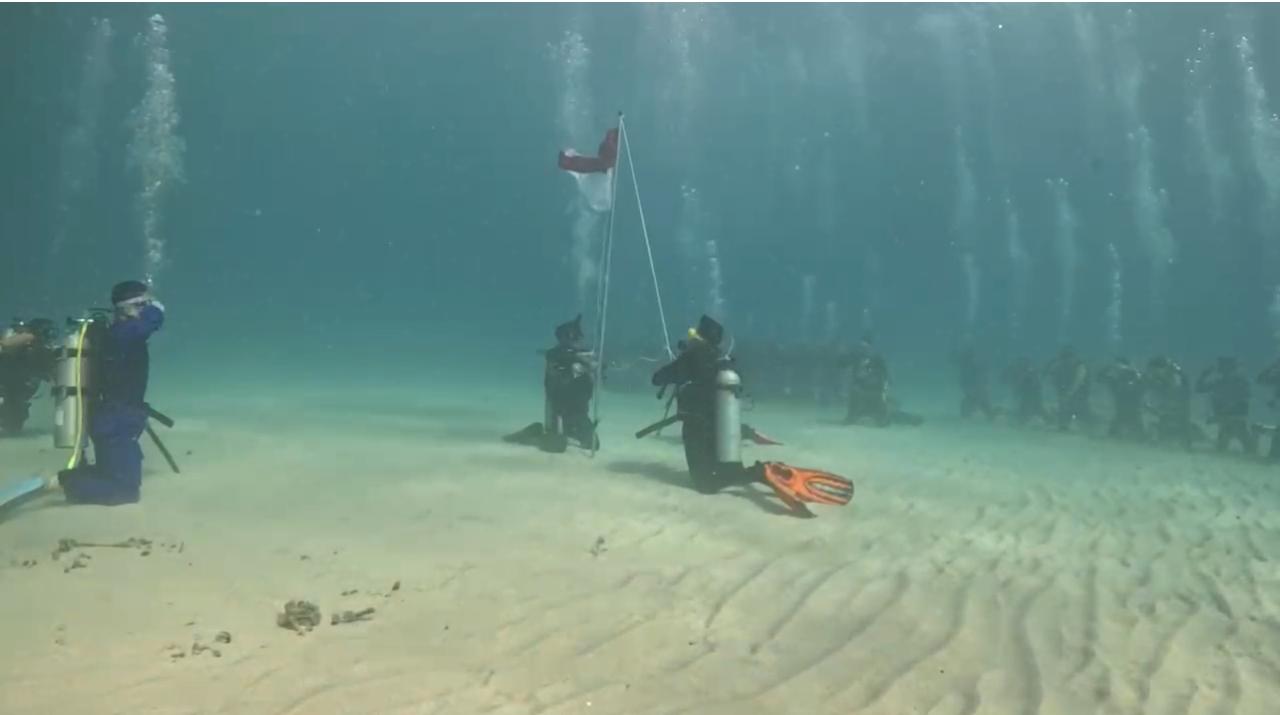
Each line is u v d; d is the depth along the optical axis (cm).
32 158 11025
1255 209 6994
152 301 690
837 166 9819
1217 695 372
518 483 802
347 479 793
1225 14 5181
